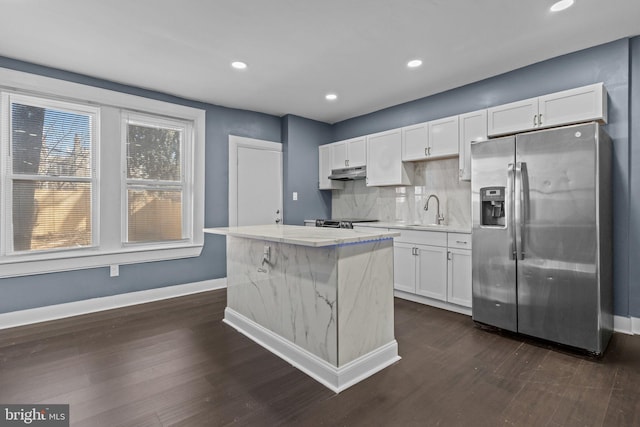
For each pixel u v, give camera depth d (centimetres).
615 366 208
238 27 240
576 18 230
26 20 227
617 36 255
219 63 300
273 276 239
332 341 191
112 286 339
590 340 221
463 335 262
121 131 346
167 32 246
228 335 265
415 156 378
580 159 224
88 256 319
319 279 200
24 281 291
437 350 235
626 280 263
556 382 190
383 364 212
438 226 364
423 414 162
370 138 429
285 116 472
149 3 209
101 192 331
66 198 315
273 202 469
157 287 369
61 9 214
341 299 190
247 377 199
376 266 213
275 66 306
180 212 391
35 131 298
